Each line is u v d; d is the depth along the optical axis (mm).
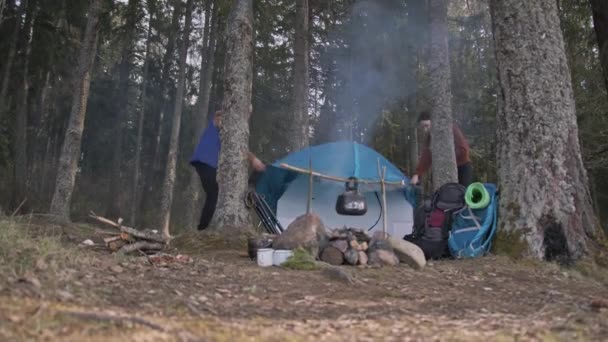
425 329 3168
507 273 5430
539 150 6215
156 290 3781
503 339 2912
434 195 6941
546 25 6445
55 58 21672
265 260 5430
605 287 5039
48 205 24969
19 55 20891
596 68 12445
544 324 3359
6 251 4023
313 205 9758
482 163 19625
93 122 32906
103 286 3674
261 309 3545
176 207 28047
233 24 7875
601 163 15023
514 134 6375
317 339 2797
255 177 8922
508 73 6484
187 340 2555
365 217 9758
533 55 6375
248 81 7793
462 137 8250
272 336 2803
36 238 5281
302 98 13062
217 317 3213
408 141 22375
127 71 31125
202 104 19469
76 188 31953
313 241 5641
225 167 7465
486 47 17594
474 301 4184
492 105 18938
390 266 5664
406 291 4477
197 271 4770
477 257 6234
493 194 6723
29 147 24766
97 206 30969
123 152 33438
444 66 10031
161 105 32438
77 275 3875
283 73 24297
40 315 2719
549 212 6082
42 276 3611
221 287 4168
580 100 13164
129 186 32625
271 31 19266
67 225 9859
